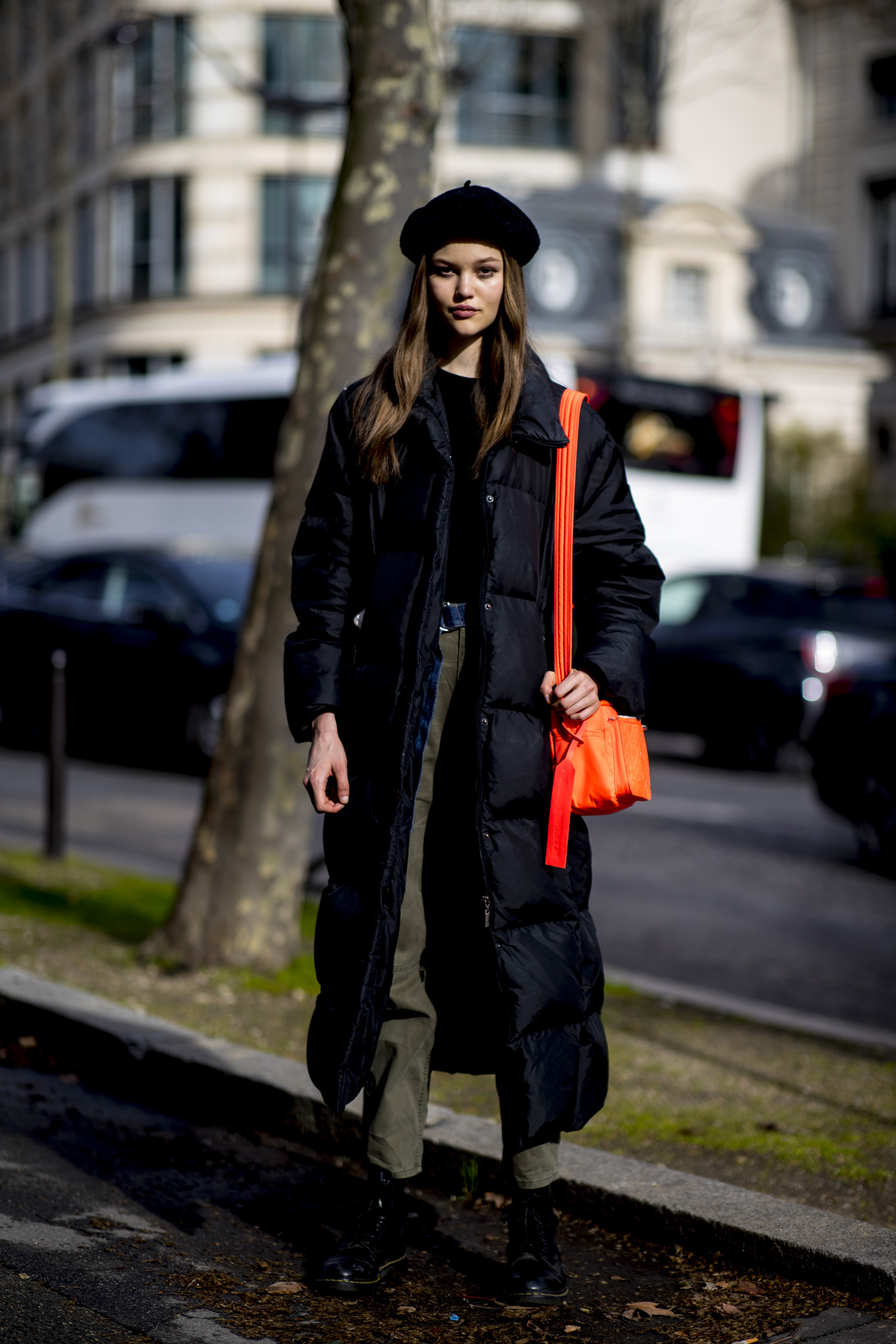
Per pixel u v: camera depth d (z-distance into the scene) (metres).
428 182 5.63
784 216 43.66
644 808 11.81
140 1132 4.27
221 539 23.20
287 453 5.58
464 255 3.03
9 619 14.44
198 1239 3.48
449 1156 3.92
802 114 43.91
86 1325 2.97
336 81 39.25
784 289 39.03
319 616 3.16
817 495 31.89
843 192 43.19
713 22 40.69
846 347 39.34
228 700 5.79
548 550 3.08
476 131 40.56
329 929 2.99
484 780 2.95
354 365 5.53
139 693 13.34
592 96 40.91
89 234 43.41
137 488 24.14
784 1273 3.35
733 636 14.87
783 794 13.04
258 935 5.73
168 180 40.94
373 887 2.94
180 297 40.72
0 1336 2.89
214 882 5.77
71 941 6.17
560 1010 2.99
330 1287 3.12
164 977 5.59
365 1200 3.21
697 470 20.19
